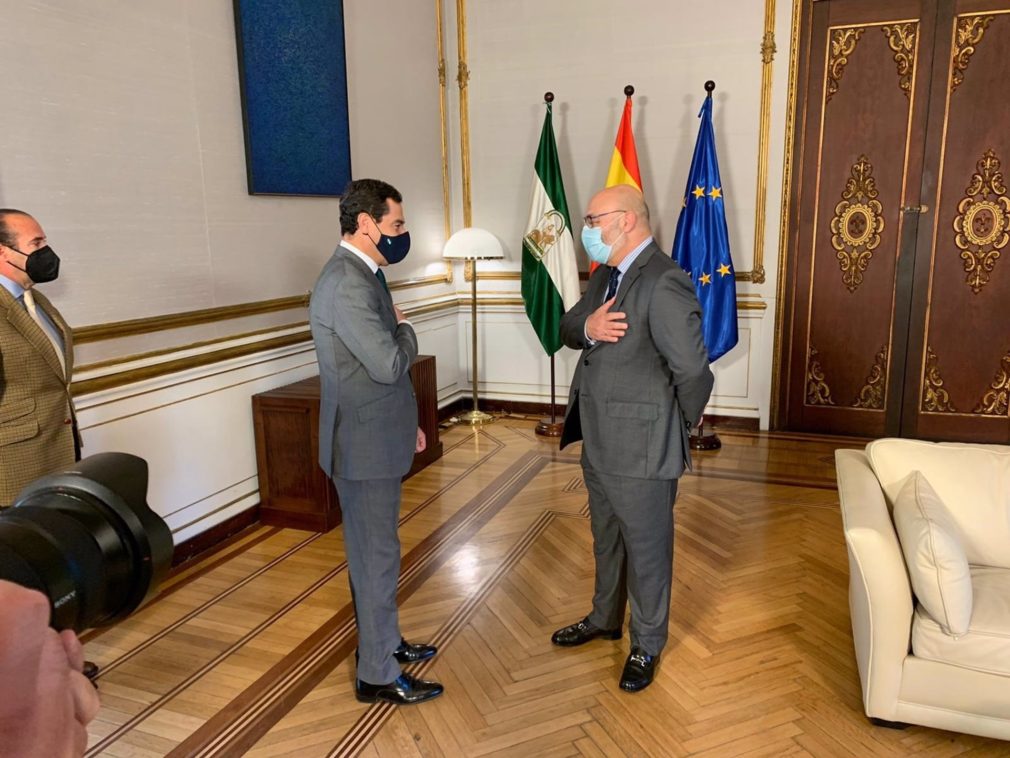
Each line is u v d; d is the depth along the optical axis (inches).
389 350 72.9
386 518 79.3
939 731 77.2
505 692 85.0
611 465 79.8
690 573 113.7
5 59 90.4
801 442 182.5
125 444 108.9
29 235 80.6
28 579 20.1
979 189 168.9
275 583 113.3
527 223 185.9
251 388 134.3
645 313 76.5
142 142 110.3
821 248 181.9
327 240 155.0
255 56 130.0
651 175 188.2
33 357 81.8
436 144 199.8
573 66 190.9
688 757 73.8
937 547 69.8
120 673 89.9
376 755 74.9
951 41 164.7
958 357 177.3
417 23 187.2
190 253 120.3
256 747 76.4
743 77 177.0
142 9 109.2
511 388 214.1
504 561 119.1
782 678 86.6
